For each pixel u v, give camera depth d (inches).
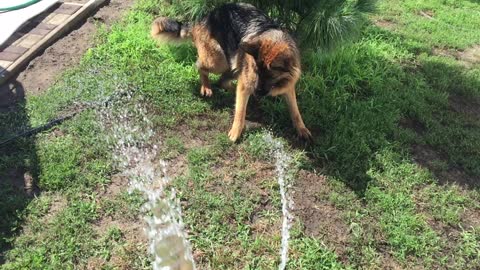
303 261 65.3
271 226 70.6
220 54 90.6
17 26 111.2
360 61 109.5
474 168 85.0
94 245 65.2
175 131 87.3
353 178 80.4
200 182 76.5
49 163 76.9
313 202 75.3
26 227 67.2
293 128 90.1
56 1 123.6
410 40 127.4
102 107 90.1
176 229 68.4
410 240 69.5
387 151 85.7
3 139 81.0
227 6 91.9
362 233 70.4
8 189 72.0
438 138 91.0
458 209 76.3
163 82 97.5
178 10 112.5
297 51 83.4
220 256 64.9
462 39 131.0
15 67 97.8
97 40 109.7
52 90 93.1
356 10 89.8
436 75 111.6
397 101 99.3
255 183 77.7
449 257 68.6
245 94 83.9
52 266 61.8
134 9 124.3
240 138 86.7
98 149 80.9
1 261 62.5
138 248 65.3
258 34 82.4
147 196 73.3
